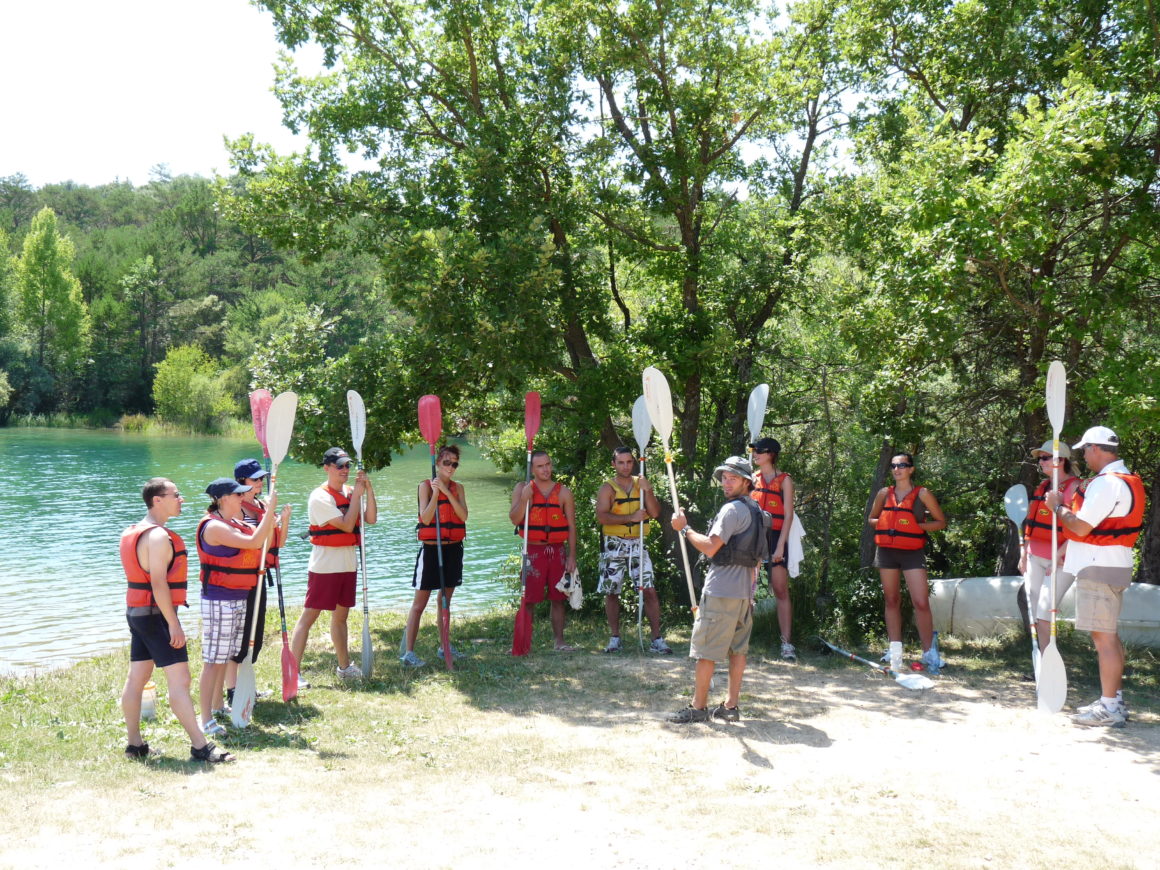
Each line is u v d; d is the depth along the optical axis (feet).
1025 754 17.47
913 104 37.50
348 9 35.60
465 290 30.68
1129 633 27.12
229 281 279.90
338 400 33.53
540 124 34.96
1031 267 27.07
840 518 42.50
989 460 39.60
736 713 20.08
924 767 16.67
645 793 15.25
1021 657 26.50
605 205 38.70
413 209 35.58
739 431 46.80
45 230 225.76
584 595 34.73
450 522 26.07
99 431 202.39
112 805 14.47
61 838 13.15
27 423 213.25
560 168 36.63
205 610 18.67
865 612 29.25
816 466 45.01
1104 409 28.96
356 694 22.44
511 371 29.78
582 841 13.17
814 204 42.32
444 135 38.17
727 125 39.06
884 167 36.65
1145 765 16.75
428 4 34.60
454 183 35.12
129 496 86.53
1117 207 26.94
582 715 20.57
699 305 42.45
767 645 27.84
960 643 28.48
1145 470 35.40
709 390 45.47
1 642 35.06
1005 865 12.37
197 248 299.38
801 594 29.63
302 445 33.17
